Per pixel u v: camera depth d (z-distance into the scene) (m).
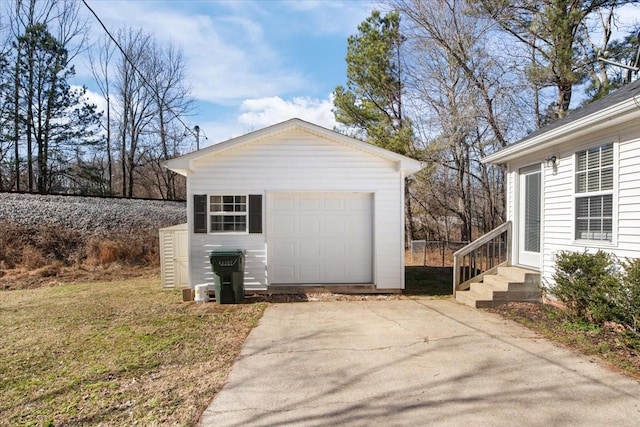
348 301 7.92
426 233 21.22
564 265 5.67
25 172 20.45
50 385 3.80
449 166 17.12
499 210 19.36
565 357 4.41
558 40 12.05
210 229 8.57
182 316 6.65
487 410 3.19
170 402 3.41
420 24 15.57
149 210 16.64
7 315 6.80
